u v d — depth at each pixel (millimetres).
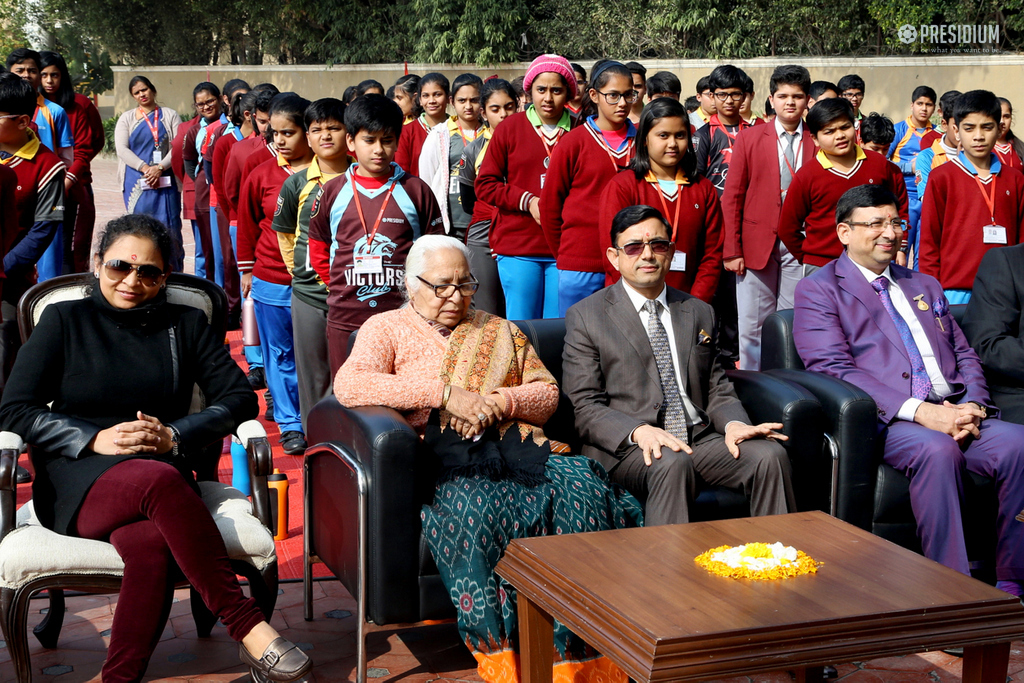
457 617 3154
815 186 5715
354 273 4812
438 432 3371
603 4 19281
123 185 10266
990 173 5703
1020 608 2342
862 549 2695
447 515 3117
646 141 4820
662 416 3777
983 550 3900
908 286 4273
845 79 9797
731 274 6844
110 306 3314
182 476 3027
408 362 3506
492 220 5910
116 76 27312
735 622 2184
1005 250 4387
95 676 3254
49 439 3094
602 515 3312
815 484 3732
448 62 21188
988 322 4328
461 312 3553
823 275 4270
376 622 3109
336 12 23234
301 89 24125
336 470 3352
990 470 3840
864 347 4141
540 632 2715
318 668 3354
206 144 9172
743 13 18250
